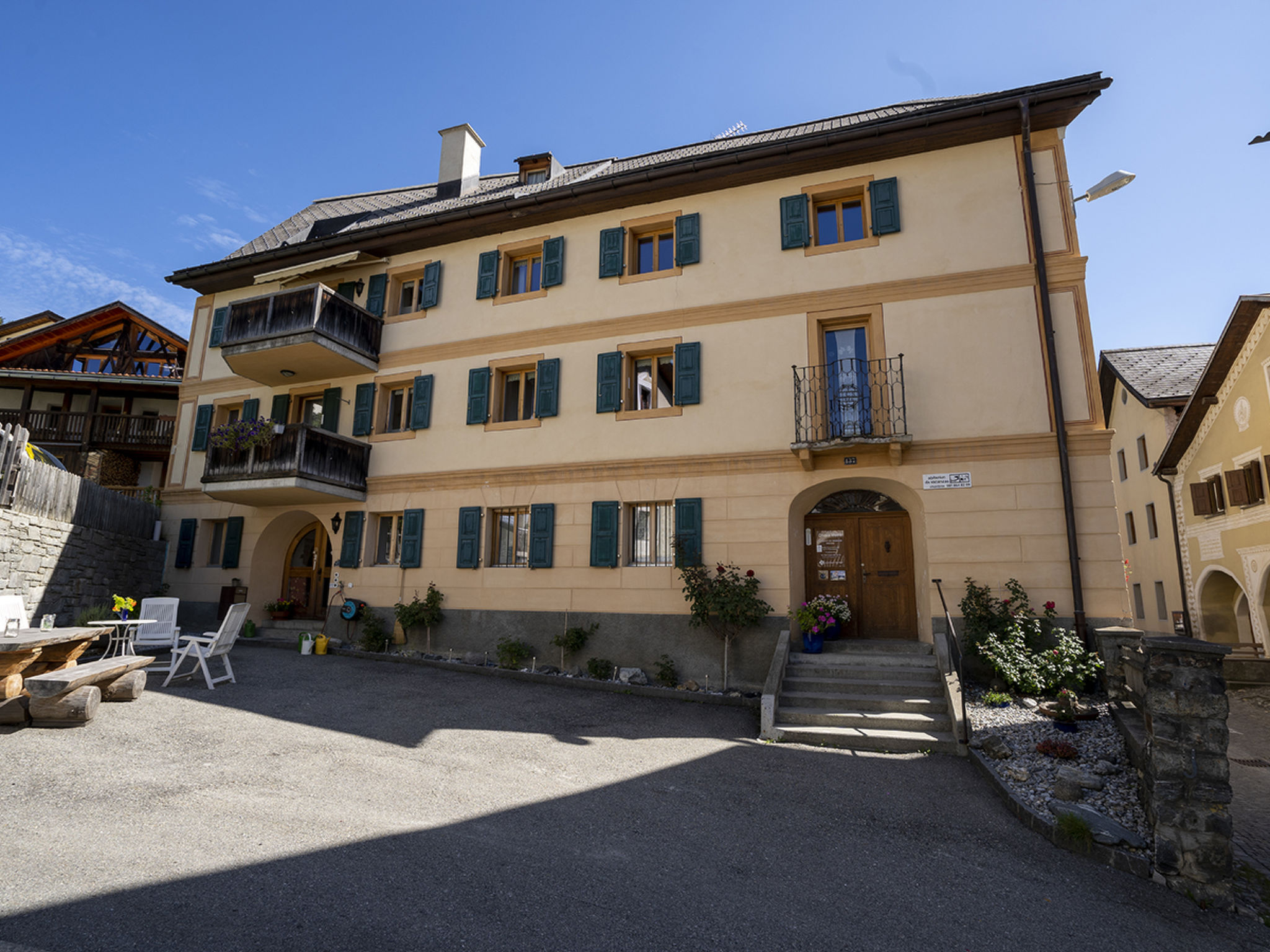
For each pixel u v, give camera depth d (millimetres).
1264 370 15648
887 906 4242
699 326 12406
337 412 15062
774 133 14617
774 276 12094
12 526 10594
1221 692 4727
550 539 12594
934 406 10789
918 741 7754
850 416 11227
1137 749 5898
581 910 3953
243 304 14523
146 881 3910
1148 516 23422
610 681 11195
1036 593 9867
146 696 8219
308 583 15781
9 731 6422
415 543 13633
